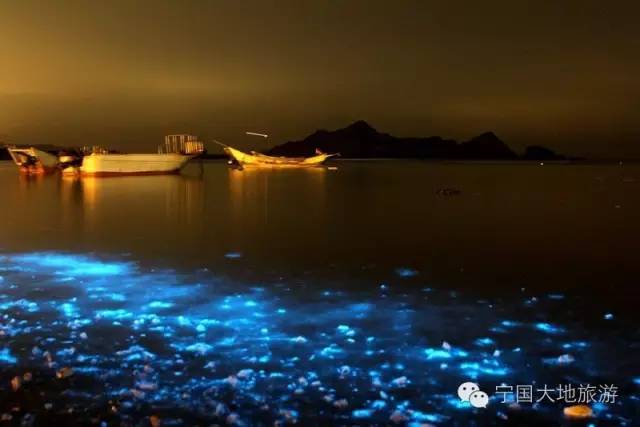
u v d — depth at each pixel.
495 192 35.09
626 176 61.53
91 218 20.06
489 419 5.19
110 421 5.09
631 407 5.41
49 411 5.25
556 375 6.08
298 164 84.94
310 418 5.18
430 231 17.02
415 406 5.39
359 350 6.71
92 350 6.65
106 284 9.85
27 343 6.87
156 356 6.48
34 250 13.31
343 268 11.42
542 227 18.09
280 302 8.76
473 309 8.47
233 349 6.71
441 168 92.25
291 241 14.91
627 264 12.02
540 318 8.05
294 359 6.42
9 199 27.75
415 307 8.56
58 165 57.53
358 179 51.62
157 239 15.12
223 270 11.13
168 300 8.80
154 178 49.56
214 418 5.16
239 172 66.94
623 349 6.82
